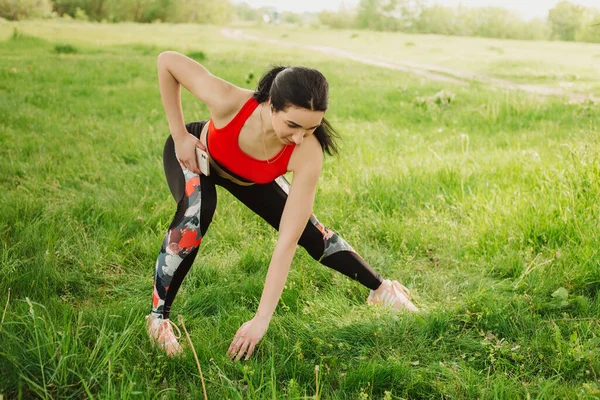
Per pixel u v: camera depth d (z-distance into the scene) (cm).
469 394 235
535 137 672
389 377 246
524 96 980
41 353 236
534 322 285
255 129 234
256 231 397
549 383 234
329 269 339
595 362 252
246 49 2308
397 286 309
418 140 664
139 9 5984
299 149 237
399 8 5466
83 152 576
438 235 386
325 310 299
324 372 250
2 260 323
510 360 264
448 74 1560
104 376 234
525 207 396
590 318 286
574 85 1290
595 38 3042
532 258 349
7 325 256
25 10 4212
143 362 250
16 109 776
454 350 270
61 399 228
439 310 290
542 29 4150
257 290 317
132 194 454
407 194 454
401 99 986
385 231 394
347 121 787
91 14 5844
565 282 318
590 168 416
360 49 2519
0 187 468
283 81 206
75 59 1492
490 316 287
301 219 241
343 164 528
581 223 362
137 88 1036
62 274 330
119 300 312
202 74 244
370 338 275
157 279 256
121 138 637
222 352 260
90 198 435
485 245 368
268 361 248
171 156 270
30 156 558
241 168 250
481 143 646
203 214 250
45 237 359
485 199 425
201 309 304
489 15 4606
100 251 360
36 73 1149
